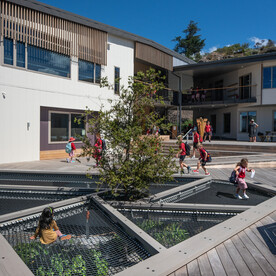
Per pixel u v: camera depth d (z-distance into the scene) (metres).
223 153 15.64
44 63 12.58
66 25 13.10
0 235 3.70
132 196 5.76
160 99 6.07
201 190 7.23
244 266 3.07
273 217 4.79
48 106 12.80
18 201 5.92
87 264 3.28
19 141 11.80
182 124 25.66
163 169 5.64
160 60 19.31
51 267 3.18
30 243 3.89
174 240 3.93
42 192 6.55
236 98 21.52
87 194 6.35
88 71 14.54
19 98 11.70
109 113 5.86
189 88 25.06
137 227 4.05
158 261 3.02
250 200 6.16
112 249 3.62
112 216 4.68
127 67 16.78
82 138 5.85
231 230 3.97
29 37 11.67
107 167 5.92
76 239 3.99
